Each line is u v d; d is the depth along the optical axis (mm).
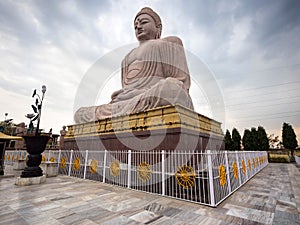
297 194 7348
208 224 4512
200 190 6473
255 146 33250
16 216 4938
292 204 6035
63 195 7098
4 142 12164
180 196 6672
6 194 7223
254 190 8078
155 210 5480
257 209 5570
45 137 10070
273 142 47312
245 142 34781
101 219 4781
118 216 5000
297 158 23719
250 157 12477
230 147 35469
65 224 4453
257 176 12562
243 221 4688
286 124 33781
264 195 7195
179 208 5664
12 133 33281
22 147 27609
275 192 7695
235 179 8305
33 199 6535
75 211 5355
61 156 13938
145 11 18484
